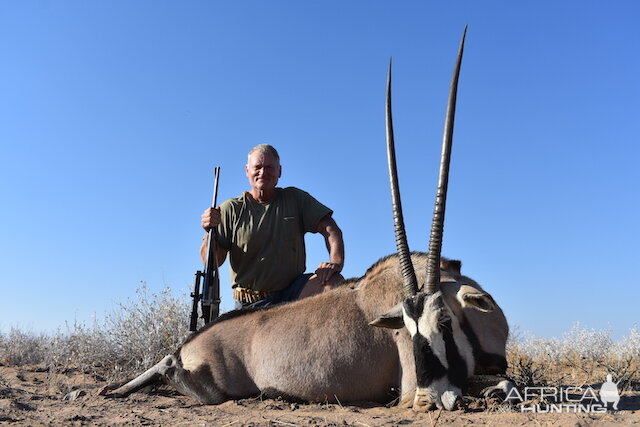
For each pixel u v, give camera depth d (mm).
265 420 2248
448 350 2342
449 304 2457
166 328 4109
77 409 2584
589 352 4867
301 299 2865
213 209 3211
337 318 2697
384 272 2742
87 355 4184
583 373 3836
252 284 3246
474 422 2096
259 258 3227
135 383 2936
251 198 3328
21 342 4828
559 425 1979
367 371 2621
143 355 4016
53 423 2262
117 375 3730
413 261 2744
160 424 2258
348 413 2389
